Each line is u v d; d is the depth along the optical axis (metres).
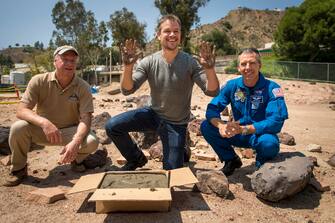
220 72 31.91
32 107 4.04
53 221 3.13
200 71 3.95
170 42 3.88
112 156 5.15
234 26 161.88
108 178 3.57
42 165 4.75
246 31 154.25
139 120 4.15
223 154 4.36
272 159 3.97
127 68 3.78
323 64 26.11
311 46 29.91
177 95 4.01
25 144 3.97
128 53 3.77
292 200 3.79
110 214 3.25
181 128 4.12
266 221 3.28
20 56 171.00
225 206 3.51
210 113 4.16
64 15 54.62
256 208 3.55
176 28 3.90
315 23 29.95
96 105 12.52
